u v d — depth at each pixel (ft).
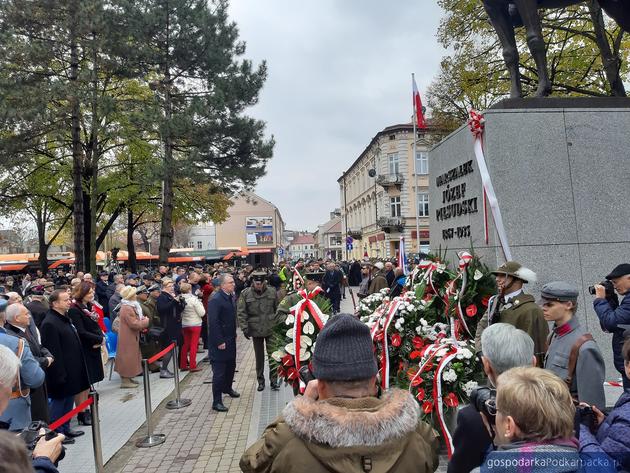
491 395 7.69
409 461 5.92
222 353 23.89
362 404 6.15
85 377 20.62
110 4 62.90
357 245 214.48
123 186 84.99
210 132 66.74
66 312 20.61
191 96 70.59
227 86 67.62
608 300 14.34
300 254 552.41
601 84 52.75
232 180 70.44
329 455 5.68
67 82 59.26
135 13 63.10
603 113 19.63
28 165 72.79
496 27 21.67
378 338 16.63
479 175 19.77
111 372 31.60
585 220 19.16
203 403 25.38
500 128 19.21
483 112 19.47
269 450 6.18
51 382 19.53
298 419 6.01
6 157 62.13
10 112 55.72
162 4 65.82
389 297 20.38
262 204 282.97
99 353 23.40
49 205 93.15
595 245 19.07
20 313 17.58
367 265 56.08
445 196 23.39
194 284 41.93
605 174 19.43
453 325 15.70
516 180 19.08
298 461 5.81
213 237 279.90
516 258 18.69
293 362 16.81
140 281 42.88
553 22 50.44
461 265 15.78
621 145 19.58
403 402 6.25
